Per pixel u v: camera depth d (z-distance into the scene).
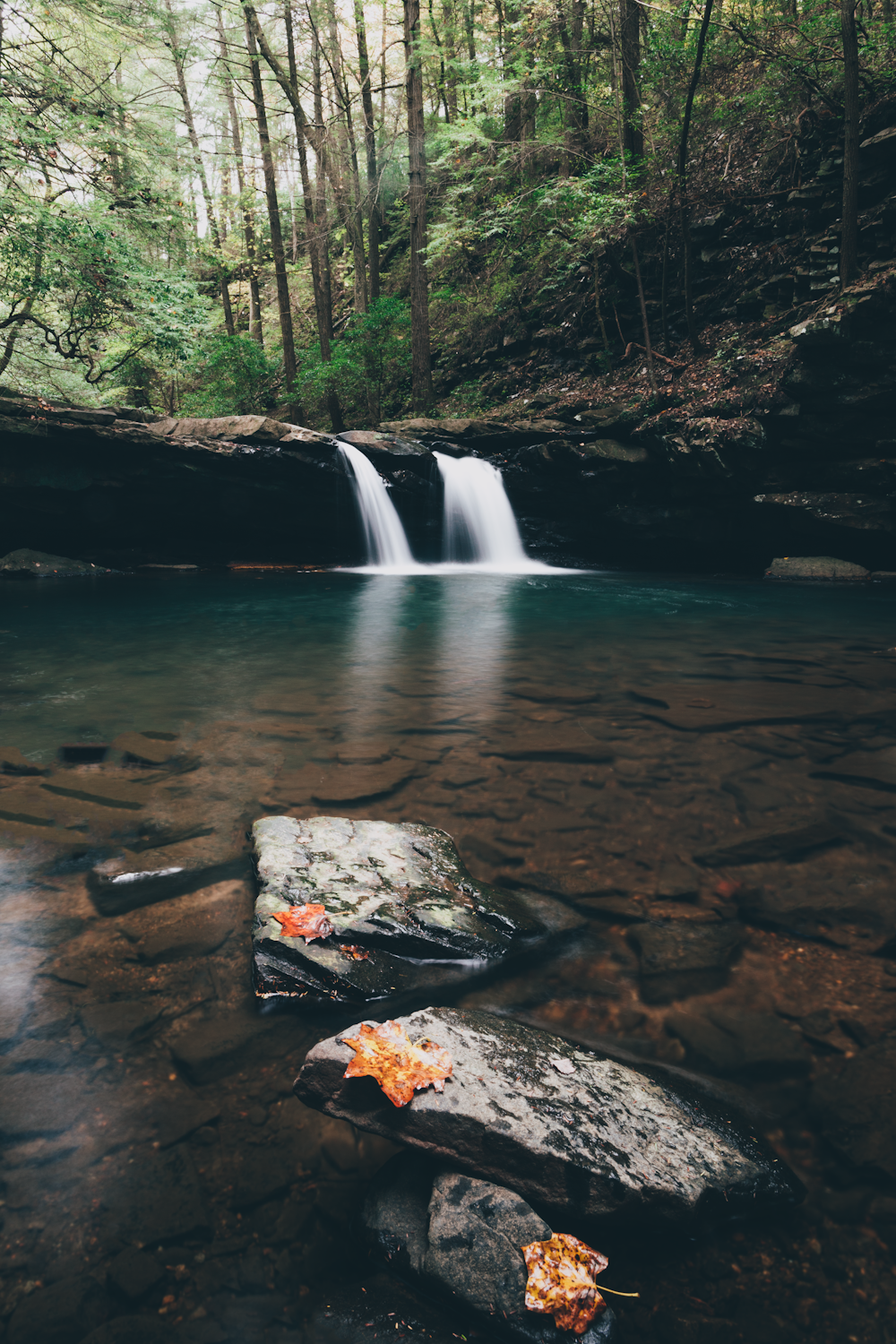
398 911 2.45
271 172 19.59
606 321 16.70
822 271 12.57
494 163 17.56
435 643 7.33
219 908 2.62
